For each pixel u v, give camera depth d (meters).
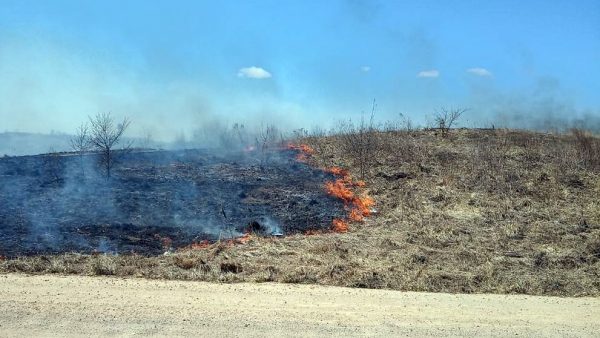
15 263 9.12
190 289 8.18
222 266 9.50
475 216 14.11
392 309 7.59
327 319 7.04
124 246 10.95
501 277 9.81
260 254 10.61
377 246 11.71
